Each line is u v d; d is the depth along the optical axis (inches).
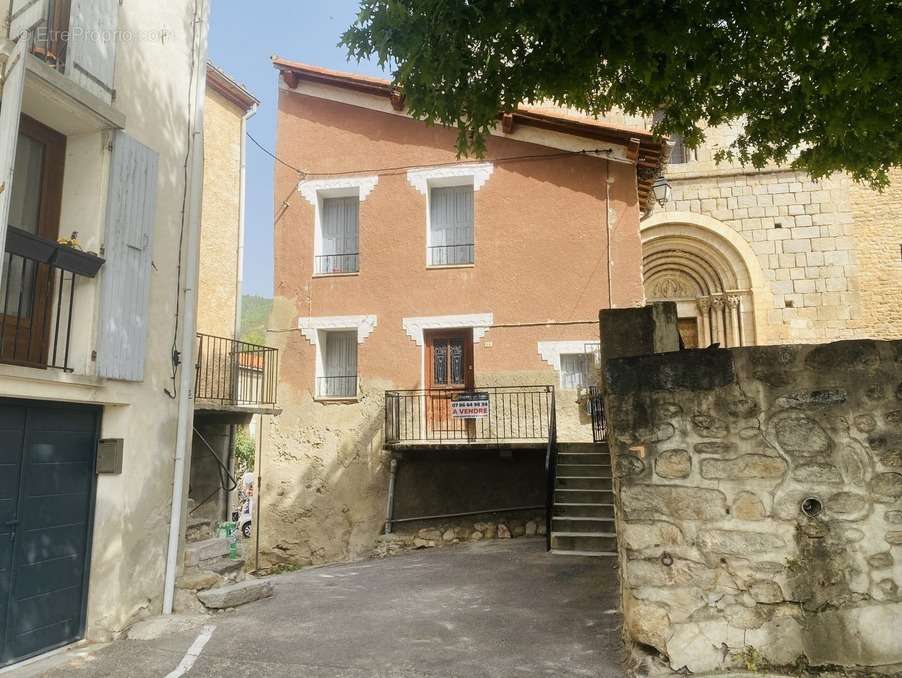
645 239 660.1
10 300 203.9
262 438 470.3
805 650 150.9
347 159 486.6
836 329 620.7
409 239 468.1
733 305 641.0
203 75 279.1
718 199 652.7
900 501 153.3
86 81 209.5
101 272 212.7
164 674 176.7
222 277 443.8
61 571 205.5
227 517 388.8
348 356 482.0
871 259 625.0
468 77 225.5
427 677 166.1
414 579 290.0
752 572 155.5
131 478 224.2
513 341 443.8
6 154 167.3
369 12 204.4
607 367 172.1
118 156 221.9
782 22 201.5
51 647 199.3
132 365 223.0
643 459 165.2
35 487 197.5
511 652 180.5
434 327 456.1
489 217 458.3
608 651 176.7
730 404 161.8
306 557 448.1
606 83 246.2
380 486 445.4
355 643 195.0
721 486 159.6
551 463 349.1
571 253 443.8
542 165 455.2
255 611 238.7
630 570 162.6
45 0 190.5
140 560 226.7
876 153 250.4
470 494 430.6
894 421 155.9
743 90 251.1
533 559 311.7
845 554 153.1
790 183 645.3
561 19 189.8
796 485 156.6
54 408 206.1
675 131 266.5
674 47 200.8
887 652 148.8
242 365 451.2
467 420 442.9
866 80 190.7
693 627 155.9
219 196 446.9
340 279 475.8
